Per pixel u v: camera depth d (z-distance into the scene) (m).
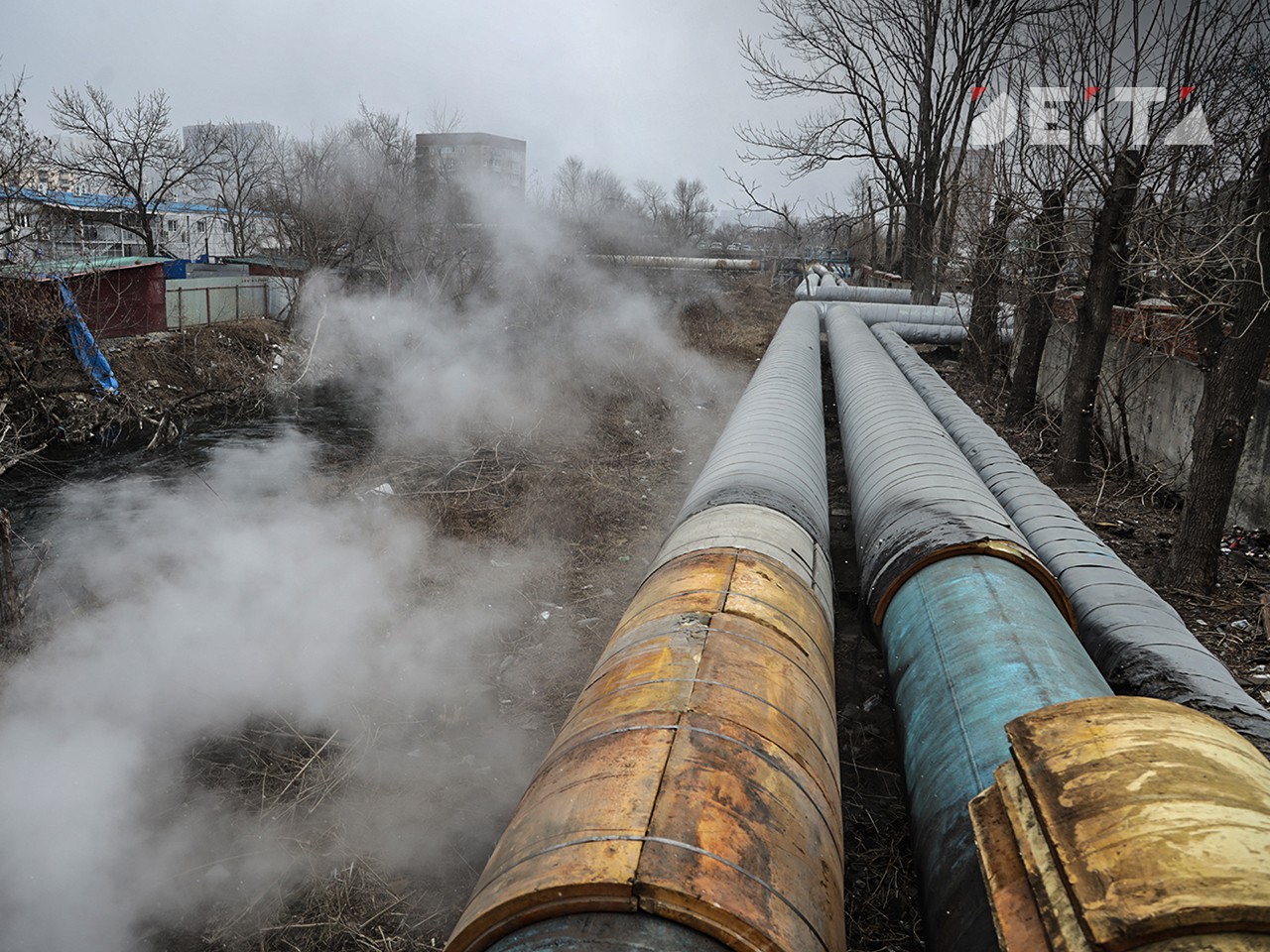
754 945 1.98
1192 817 1.71
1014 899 1.94
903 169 27.23
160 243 45.31
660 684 2.89
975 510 5.04
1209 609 7.07
